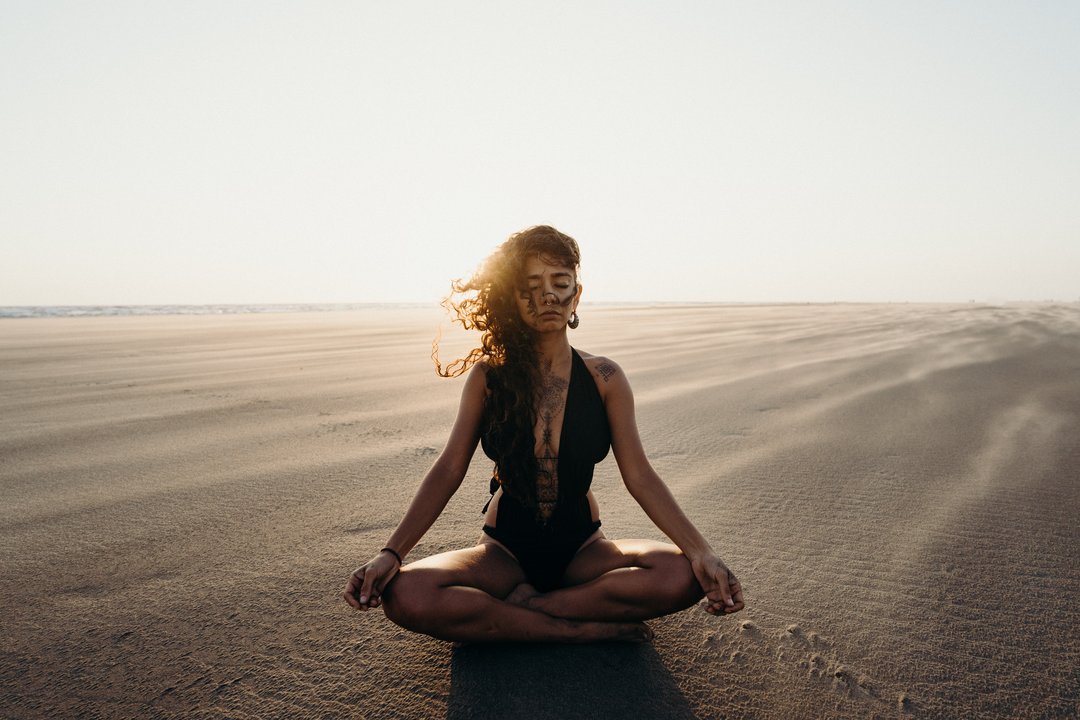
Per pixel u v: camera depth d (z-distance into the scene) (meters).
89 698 1.60
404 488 3.33
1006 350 9.58
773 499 3.08
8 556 2.48
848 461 3.74
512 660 1.74
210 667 1.73
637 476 1.84
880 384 6.51
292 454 4.03
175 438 4.46
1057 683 1.64
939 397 5.71
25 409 5.55
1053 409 5.05
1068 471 3.45
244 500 3.14
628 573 1.71
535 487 1.81
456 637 1.70
